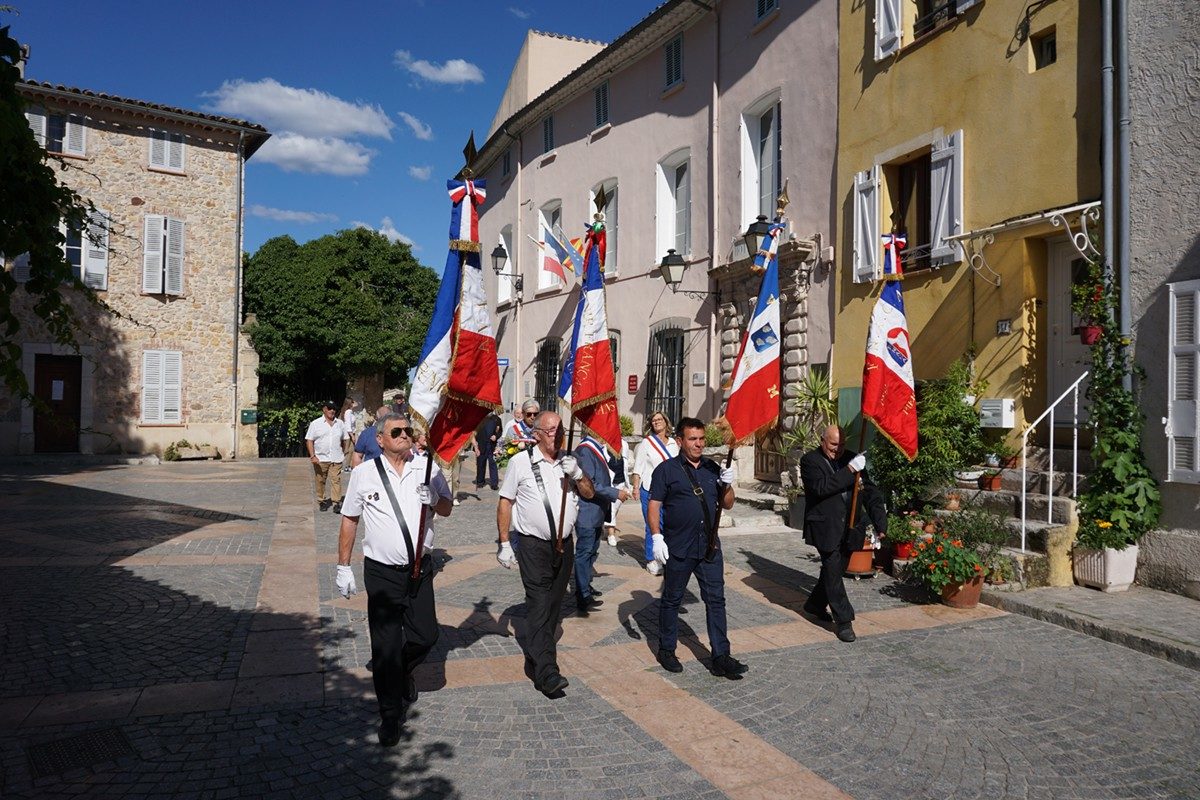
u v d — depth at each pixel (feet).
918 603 23.99
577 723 15.37
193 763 13.51
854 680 17.75
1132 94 25.30
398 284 103.45
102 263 73.56
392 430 15.26
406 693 15.97
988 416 29.68
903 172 36.78
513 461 17.71
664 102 56.49
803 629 21.56
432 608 15.67
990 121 30.96
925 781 13.23
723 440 46.32
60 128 71.77
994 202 30.71
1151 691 17.08
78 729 14.71
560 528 17.16
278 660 18.43
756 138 48.60
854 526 21.11
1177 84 24.08
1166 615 21.34
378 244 101.24
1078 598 23.09
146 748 14.03
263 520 38.68
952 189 32.30
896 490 29.68
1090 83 27.14
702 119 52.54
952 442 29.48
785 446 40.32
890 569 27.58
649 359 57.11
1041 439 29.48
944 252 32.48
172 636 20.12
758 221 39.40
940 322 32.99
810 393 37.91
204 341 78.84
